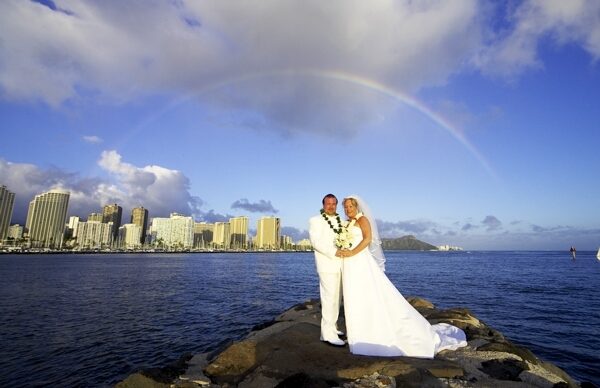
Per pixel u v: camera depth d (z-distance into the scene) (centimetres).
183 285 3828
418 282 3928
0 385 988
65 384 987
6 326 1762
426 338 618
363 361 551
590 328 1650
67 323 1830
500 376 531
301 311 1112
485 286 3472
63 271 6125
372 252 717
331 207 649
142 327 1717
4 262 9650
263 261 11762
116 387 530
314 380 469
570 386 520
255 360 595
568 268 6669
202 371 602
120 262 10356
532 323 1766
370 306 617
